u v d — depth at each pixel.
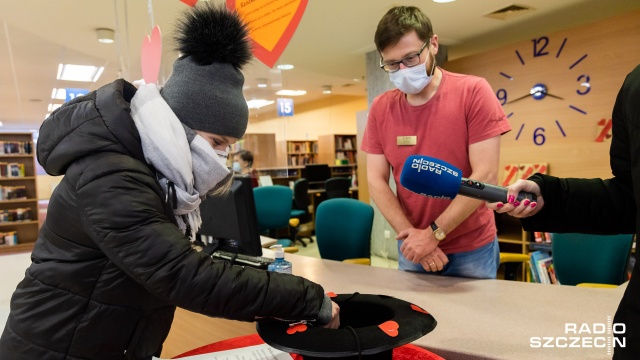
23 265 2.14
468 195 0.87
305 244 6.54
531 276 3.15
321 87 8.42
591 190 0.83
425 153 1.58
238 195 1.63
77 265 0.74
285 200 4.23
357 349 0.70
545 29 4.29
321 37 4.25
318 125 11.12
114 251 0.70
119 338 0.78
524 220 0.89
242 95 0.87
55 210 0.75
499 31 4.35
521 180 0.87
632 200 0.78
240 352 0.94
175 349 1.71
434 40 1.51
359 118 6.53
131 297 0.77
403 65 1.48
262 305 0.75
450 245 1.60
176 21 0.88
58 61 5.88
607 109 3.51
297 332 0.76
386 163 1.76
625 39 3.38
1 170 6.68
